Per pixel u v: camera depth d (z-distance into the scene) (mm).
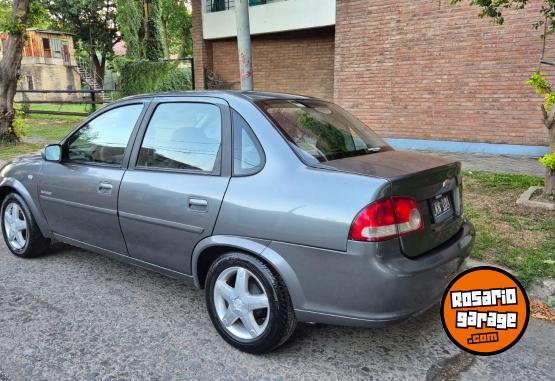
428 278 2625
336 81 11234
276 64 13359
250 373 2773
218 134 3154
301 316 2727
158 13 26578
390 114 10562
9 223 4734
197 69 14547
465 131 9664
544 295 3648
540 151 8844
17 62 11539
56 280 4113
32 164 4449
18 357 2926
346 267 2510
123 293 3854
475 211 5500
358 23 10625
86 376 2738
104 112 3984
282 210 2695
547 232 4754
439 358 2953
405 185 2605
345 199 2535
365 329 3297
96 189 3750
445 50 9570
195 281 3240
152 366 2838
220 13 13477
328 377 2742
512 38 8781
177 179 3240
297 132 3023
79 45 42156
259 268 2795
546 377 2756
